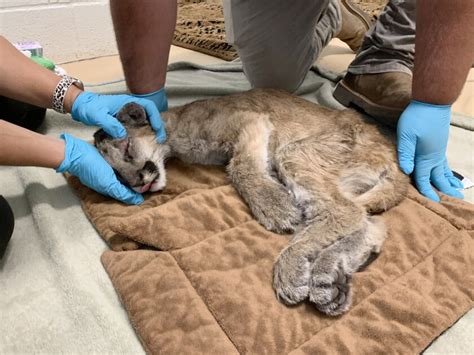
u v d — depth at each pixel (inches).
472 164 40.9
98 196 35.8
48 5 65.5
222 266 28.5
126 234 30.4
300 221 31.6
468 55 31.1
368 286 27.5
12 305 27.8
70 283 28.5
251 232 31.3
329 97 52.7
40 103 36.8
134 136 37.3
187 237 30.5
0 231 29.4
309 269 27.7
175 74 60.4
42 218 33.4
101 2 70.3
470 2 29.2
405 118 34.6
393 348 24.4
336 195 31.2
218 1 104.7
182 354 24.1
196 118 38.9
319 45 57.6
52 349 25.4
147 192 36.8
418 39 32.4
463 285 27.7
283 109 38.2
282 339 24.7
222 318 25.6
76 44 70.7
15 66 34.6
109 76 63.2
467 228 31.3
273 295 27.1
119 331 26.1
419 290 27.5
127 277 28.2
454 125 47.1
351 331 25.3
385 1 92.4
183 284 27.3
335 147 34.0
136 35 36.9
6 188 37.8
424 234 30.9
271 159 36.6
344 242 28.9
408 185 34.7
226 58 68.9
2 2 61.6
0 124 31.2
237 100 39.3
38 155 32.8
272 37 50.1
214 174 38.8
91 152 34.9
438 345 25.4
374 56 48.1
